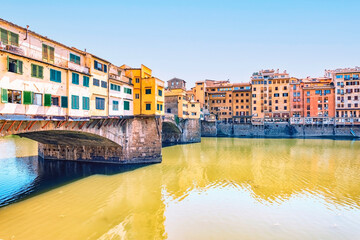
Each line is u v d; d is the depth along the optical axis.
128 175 33.22
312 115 96.69
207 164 41.25
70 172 34.22
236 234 18.00
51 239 17.06
